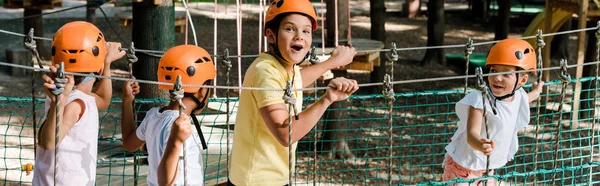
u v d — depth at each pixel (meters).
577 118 9.73
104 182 5.41
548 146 8.80
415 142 9.11
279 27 3.30
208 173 5.62
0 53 12.92
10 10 17.94
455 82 12.84
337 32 7.57
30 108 9.56
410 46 16.11
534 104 10.88
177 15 10.42
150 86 6.23
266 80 3.22
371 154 8.68
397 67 13.88
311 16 3.34
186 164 3.07
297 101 3.44
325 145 8.74
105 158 6.20
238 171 3.43
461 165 4.32
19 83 11.36
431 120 10.19
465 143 4.28
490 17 20.06
